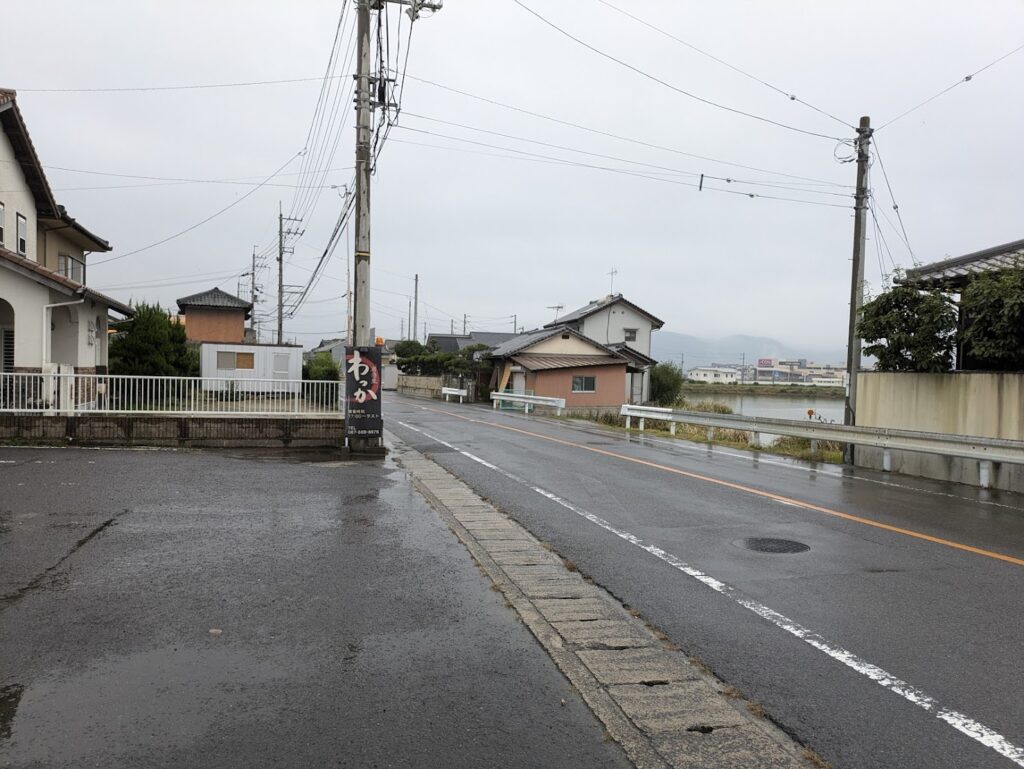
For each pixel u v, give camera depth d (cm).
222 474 999
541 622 458
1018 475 1048
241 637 420
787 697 359
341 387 1352
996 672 390
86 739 303
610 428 2214
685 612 482
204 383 1316
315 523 721
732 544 671
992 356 1130
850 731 325
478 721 328
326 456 1248
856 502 918
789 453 1559
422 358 5200
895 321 1284
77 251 2212
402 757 296
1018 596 520
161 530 670
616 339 4406
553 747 307
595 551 640
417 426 2031
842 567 595
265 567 563
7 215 1612
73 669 371
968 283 1222
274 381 1336
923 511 864
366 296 1312
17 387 1224
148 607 466
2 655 387
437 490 948
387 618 459
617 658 404
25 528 661
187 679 363
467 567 581
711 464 1302
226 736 309
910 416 1289
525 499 895
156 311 2253
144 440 1256
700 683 373
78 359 1720
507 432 1886
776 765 296
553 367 3412
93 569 544
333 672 376
